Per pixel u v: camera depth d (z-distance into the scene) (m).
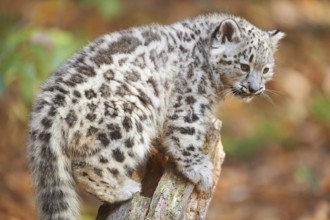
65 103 10.93
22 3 22.77
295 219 16.97
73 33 22.08
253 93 12.33
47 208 10.80
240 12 25.45
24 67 16.59
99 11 23.41
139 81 11.48
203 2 25.11
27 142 11.27
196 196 11.26
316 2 27.91
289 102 22.78
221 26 12.15
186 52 12.03
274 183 18.78
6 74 16.59
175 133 11.70
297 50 25.14
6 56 16.73
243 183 18.97
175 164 11.51
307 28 26.34
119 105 11.16
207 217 17.25
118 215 11.08
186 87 11.89
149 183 11.65
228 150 20.45
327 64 24.92
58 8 22.70
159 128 11.77
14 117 18.69
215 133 11.77
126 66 11.48
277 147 20.94
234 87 12.34
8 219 15.55
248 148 20.64
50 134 10.83
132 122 11.20
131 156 11.22
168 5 24.95
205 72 12.05
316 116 22.50
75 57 11.52
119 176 11.19
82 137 10.93
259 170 19.61
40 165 10.84
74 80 11.12
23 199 16.59
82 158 11.03
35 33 17.03
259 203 17.88
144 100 11.45
